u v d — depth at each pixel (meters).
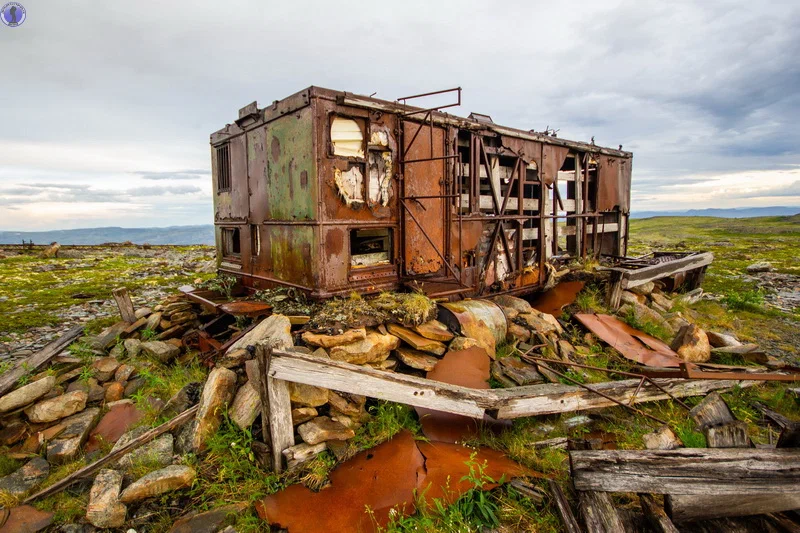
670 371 5.58
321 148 5.87
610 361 6.69
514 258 9.31
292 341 4.86
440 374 5.12
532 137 9.20
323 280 6.08
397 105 6.76
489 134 8.33
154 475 3.70
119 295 7.46
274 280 7.05
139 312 7.77
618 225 12.54
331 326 4.99
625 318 8.20
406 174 7.02
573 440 3.67
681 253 12.72
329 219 6.07
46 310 10.27
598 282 9.50
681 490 3.24
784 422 5.08
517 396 4.54
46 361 5.95
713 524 3.21
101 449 4.50
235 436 4.21
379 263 6.91
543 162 9.63
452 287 7.88
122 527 3.46
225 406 4.46
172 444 4.29
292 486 3.81
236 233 8.65
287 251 6.67
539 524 3.45
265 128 6.97
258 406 4.34
